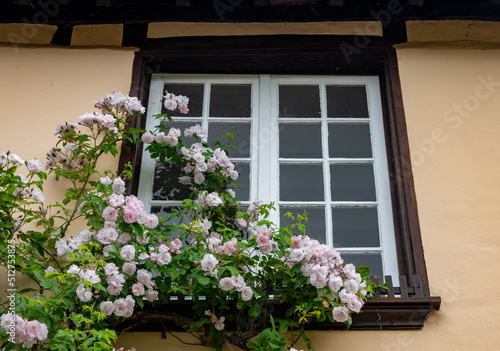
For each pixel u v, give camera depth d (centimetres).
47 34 464
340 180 418
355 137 436
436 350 346
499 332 352
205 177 401
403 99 433
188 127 442
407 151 412
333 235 398
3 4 465
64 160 398
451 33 462
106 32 465
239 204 385
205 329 346
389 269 383
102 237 336
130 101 404
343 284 334
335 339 349
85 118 390
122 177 402
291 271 338
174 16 468
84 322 320
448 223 386
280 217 405
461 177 402
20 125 425
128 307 324
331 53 454
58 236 364
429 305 354
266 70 460
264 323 342
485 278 368
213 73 462
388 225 397
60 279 313
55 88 441
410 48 455
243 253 348
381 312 351
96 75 448
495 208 391
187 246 357
